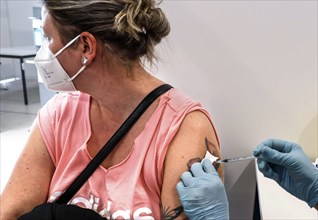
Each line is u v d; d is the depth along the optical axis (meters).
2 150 2.82
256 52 1.62
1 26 4.67
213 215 0.85
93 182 0.97
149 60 0.97
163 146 0.91
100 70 0.94
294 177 1.02
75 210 0.88
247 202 1.82
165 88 0.97
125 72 0.94
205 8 1.64
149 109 0.95
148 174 0.91
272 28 1.58
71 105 1.06
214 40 1.67
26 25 4.57
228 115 1.75
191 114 0.94
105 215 0.92
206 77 1.73
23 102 3.97
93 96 1.00
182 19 1.69
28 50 4.12
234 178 1.81
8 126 3.34
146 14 0.89
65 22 0.87
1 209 1.05
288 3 1.53
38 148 1.08
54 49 0.92
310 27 1.53
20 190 1.07
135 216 0.89
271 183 1.50
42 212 0.89
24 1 4.49
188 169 0.89
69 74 0.96
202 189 0.85
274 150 1.02
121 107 0.98
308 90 1.60
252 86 1.67
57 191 0.99
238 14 1.60
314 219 1.25
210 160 0.93
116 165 0.95
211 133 0.96
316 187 1.01
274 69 1.62
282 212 1.29
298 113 1.64
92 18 0.85
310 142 1.64
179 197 0.88
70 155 1.03
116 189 0.93
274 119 1.68
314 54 1.55
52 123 1.07
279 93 1.64
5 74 4.48
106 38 0.88
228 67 1.69
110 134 0.99
